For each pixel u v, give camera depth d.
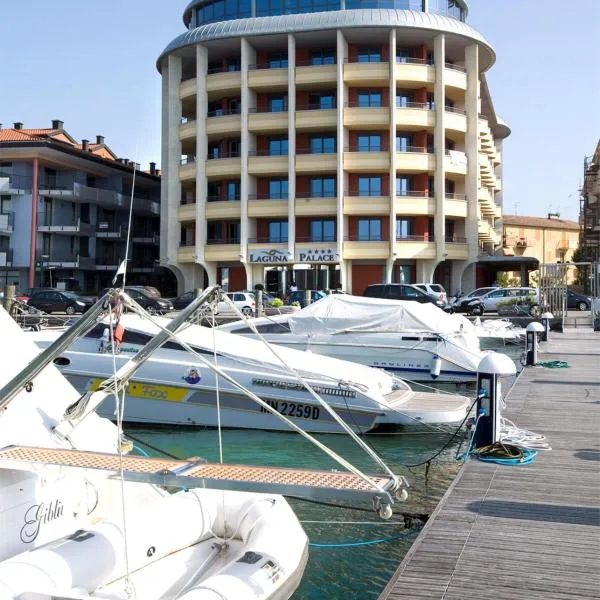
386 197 45.19
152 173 66.06
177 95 49.56
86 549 4.89
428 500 9.05
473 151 47.75
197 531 5.81
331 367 12.55
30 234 50.50
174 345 12.77
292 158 45.56
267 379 12.23
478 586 5.29
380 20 44.56
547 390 15.13
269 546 5.29
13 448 5.28
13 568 4.47
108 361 12.59
